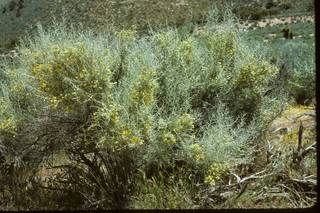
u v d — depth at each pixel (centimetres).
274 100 570
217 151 461
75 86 439
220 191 461
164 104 495
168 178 479
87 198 458
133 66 490
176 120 463
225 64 544
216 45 559
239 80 538
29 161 521
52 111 475
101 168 540
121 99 470
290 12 5781
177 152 471
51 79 461
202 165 468
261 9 5666
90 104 461
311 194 470
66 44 480
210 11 582
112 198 459
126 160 474
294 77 990
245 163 480
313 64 1017
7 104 525
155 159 471
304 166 499
